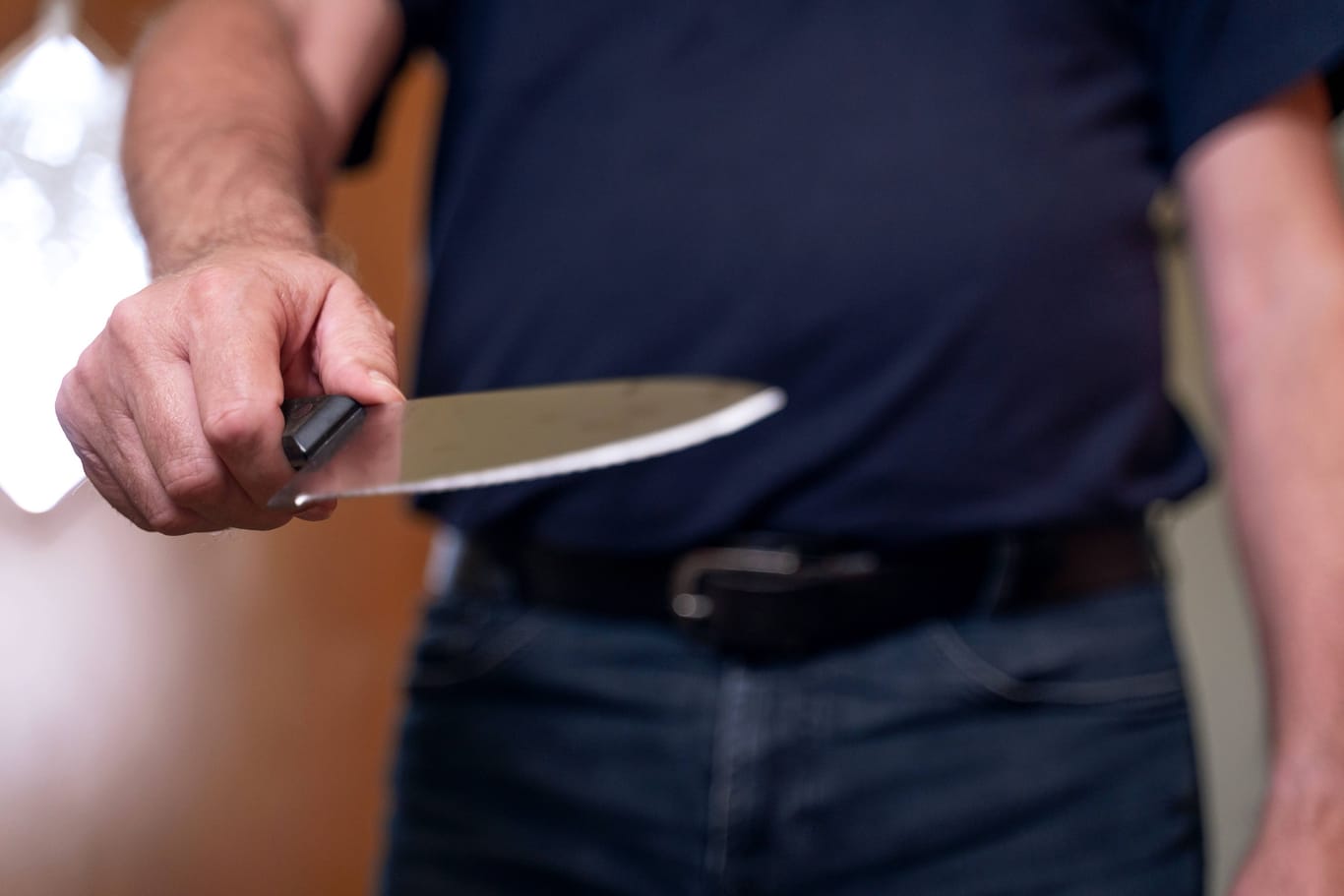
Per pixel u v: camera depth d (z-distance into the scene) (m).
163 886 1.60
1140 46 0.71
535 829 0.69
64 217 1.45
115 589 1.60
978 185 0.64
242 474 0.34
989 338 0.63
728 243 0.65
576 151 0.68
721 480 0.64
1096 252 0.65
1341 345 0.59
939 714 0.63
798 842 0.65
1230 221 0.65
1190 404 1.54
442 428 0.38
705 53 0.67
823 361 0.64
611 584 0.67
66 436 0.38
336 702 1.69
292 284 0.37
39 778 1.56
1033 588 0.64
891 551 0.64
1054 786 0.62
